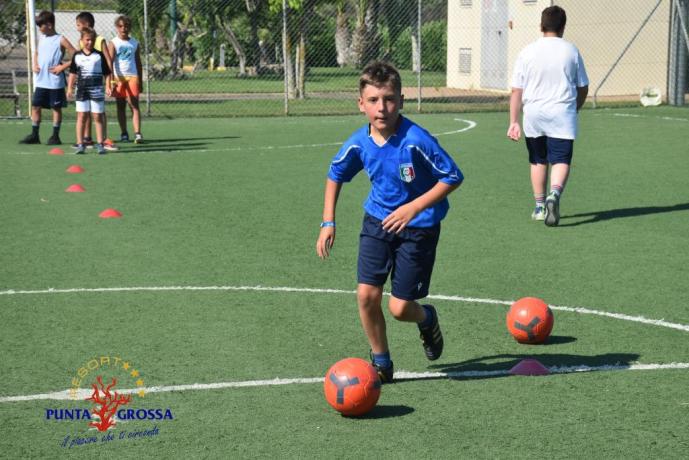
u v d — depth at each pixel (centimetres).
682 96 2962
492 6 3644
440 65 5219
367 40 5028
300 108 2966
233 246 1085
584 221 1233
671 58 2969
